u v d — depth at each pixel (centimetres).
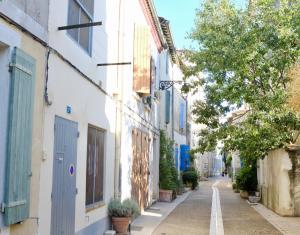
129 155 1370
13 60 559
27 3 612
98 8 1015
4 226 542
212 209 1867
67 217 796
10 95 552
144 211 1688
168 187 2241
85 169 909
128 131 1351
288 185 1622
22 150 580
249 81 1327
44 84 676
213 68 1426
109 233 1059
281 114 1277
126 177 1323
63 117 771
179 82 2217
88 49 950
